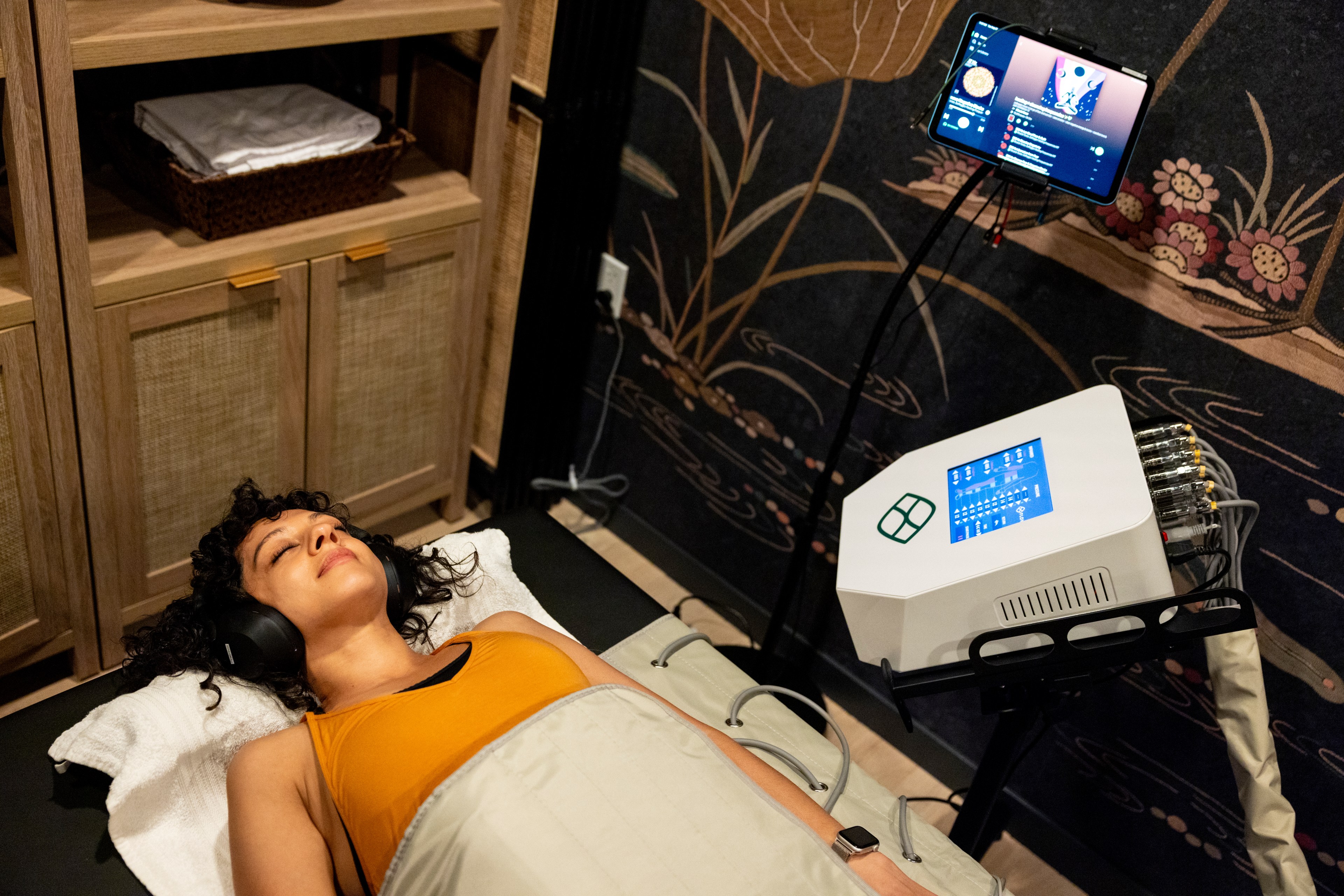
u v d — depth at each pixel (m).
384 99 2.17
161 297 1.65
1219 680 1.50
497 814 1.15
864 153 1.78
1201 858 1.81
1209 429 1.58
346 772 1.22
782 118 1.87
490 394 2.37
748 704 1.59
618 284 2.27
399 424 2.20
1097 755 1.86
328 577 1.33
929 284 1.78
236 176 1.66
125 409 1.70
